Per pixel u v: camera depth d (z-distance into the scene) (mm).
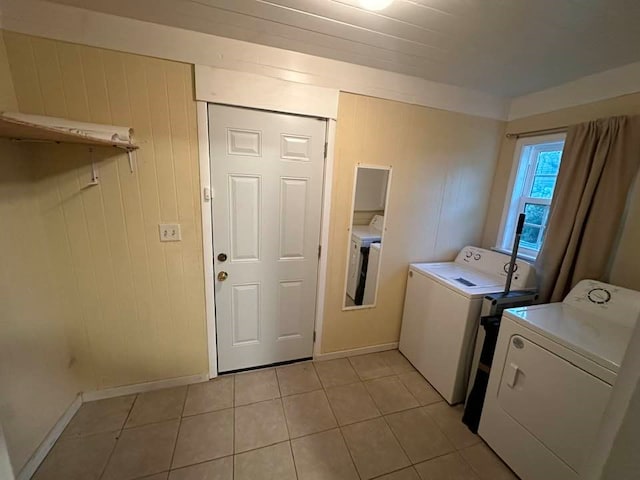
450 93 2119
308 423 1697
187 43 1501
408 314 2357
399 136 2070
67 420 1600
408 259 2373
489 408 1577
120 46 1416
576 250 1787
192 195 1703
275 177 1859
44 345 1459
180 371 1931
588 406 1141
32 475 1330
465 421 1746
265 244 1952
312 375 2123
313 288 2154
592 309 1550
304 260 2074
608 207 1652
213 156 1701
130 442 1515
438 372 2004
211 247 1818
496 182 2453
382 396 1948
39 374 1417
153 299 1771
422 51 1599
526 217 2299
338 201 2045
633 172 1584
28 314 1359
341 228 2109
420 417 1786
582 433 1159
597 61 1598
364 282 2299
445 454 1546
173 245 1735
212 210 1776
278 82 1687
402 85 1976
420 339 2201
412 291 2312
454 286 1889
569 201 1821
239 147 1739
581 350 1167
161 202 1659
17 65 1315
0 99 1275
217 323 1970
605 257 1677
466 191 2395
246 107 1690
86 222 1564
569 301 1663
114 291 1688
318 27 1410
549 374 1285
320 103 1799
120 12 1349
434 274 2102
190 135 1623
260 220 1898
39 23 1302
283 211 1938
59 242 1544
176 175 1648
